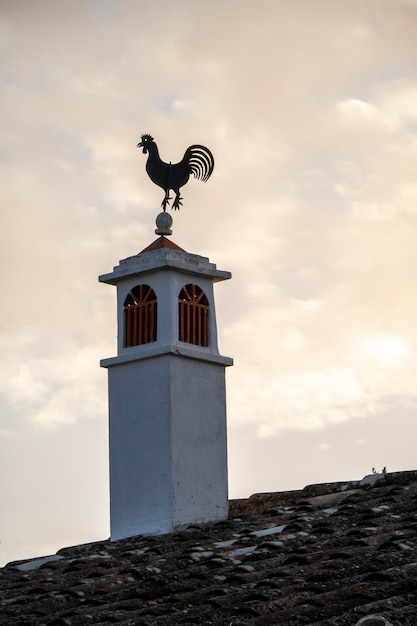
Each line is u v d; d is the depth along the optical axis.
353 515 25.00
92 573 23.45
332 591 18.22
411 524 22.78
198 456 26.75
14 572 25.92
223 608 18.69
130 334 27.47
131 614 19.59
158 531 26.16
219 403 27.38
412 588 17.94
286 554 22.20
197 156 28.58
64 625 19.48
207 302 27.70
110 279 27.67
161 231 27.98
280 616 17.44
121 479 27.00
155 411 26.69
